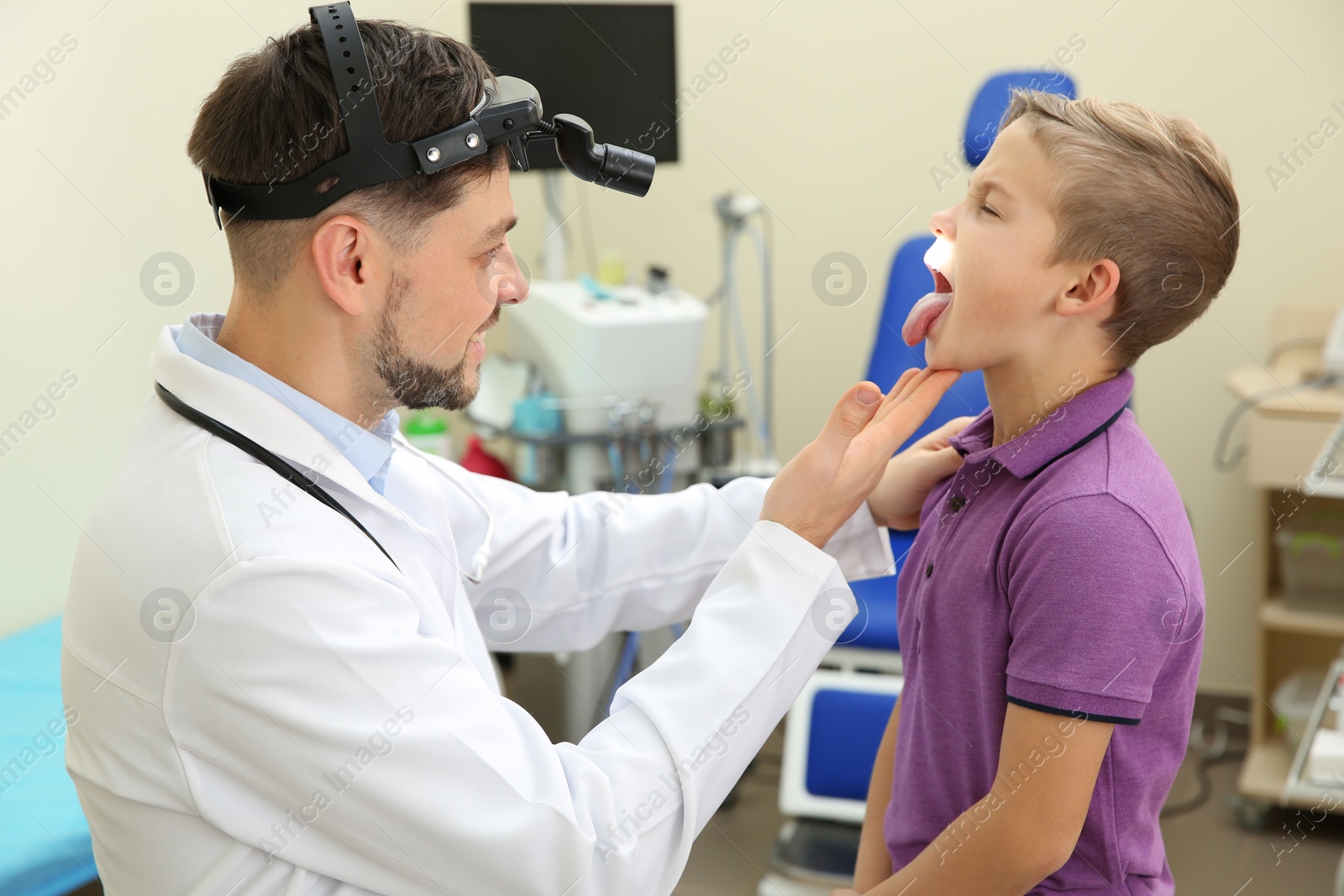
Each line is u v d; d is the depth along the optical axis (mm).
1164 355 2801
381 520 942
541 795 806
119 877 902
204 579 797
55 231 1934
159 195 2043
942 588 850
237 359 914
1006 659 808
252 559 794
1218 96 2672
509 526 1163
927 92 2982
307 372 918
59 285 1954
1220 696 2850
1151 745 804
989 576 807
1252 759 2516
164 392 910
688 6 3059
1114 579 728
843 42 3002
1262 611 2527
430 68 861
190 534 815
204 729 809
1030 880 766
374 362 921
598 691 2449
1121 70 2748
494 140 883
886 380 2352
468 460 2775
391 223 865
